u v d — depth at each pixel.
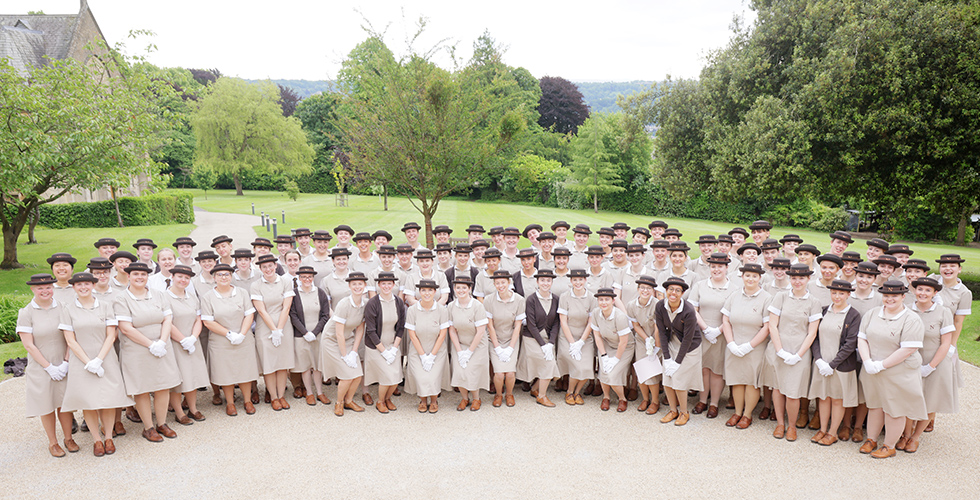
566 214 38.19
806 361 6.06
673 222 35.56
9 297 10.91
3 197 16.56
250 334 6.91
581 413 6.99
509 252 8.86
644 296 6.81
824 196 16.62
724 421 6.74
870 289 6.29
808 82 14.67
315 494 5.10
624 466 5.59
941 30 12.18
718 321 6.74
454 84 13.09
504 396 7.46
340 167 16.56
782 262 6.63
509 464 5.64
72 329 5.74
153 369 6.10
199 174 58.22
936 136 12.62
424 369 6.98
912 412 5.56
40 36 29.12
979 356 8.83
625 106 20.23
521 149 15.41
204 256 6.98
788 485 5.21
